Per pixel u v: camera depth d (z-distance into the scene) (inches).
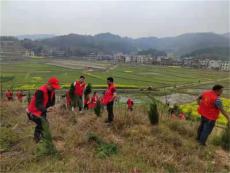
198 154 365.4
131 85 4202.8
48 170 287.4
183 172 311.3
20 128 429.4
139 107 605.3
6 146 349.7
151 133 408.8
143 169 302.4
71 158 318.3
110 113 455.8
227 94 3686.0
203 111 403.2
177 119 497.4
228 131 418.9
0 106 572.7
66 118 502.9
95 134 380.5
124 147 357.4
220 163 348.5
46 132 337.1
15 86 3459.6
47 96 366.3
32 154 328.8
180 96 3518.7
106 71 6643.7
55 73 5684.1
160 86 4424.2
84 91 678.5
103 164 302.2
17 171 287.7
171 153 355.6
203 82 5305.1
